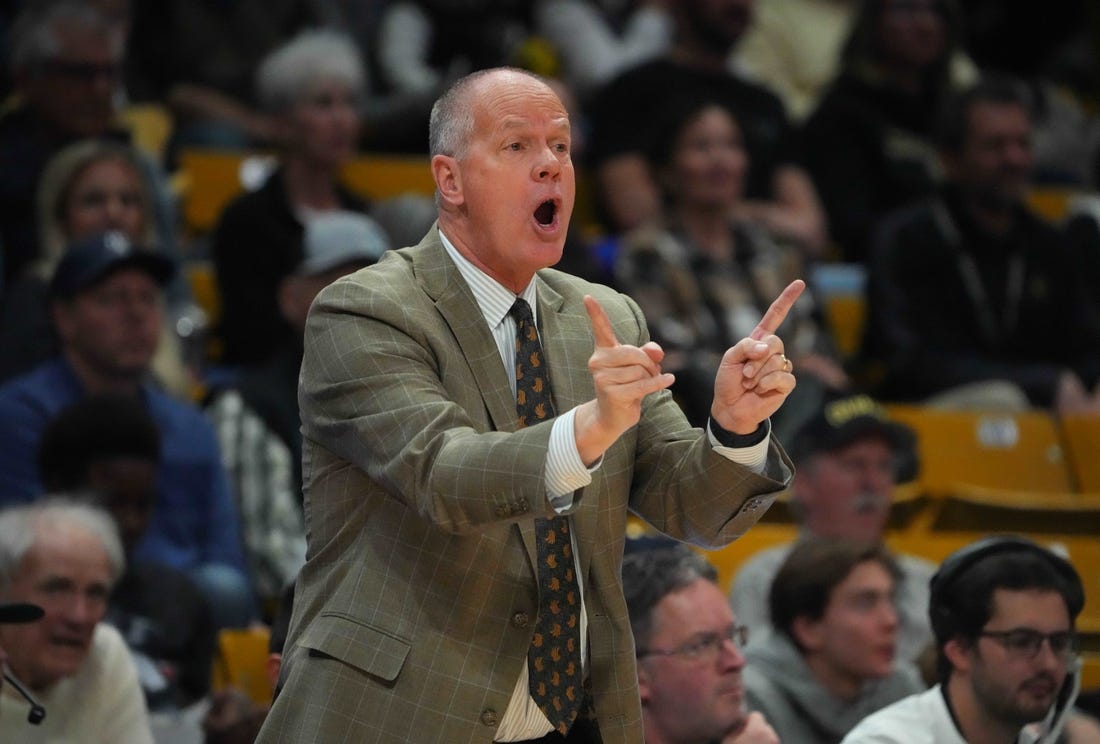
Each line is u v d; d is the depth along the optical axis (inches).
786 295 337.4
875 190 1058.7
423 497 320.5
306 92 891.4
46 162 847.1
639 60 1120.2
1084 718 533.3
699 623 473.7
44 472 641.6
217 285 885.8
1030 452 839.7
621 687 350.3
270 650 489.1
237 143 1045.8
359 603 341.1
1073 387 902.4
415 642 337.1
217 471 714.8
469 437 322.3
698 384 781.9
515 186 346.6
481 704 335.9
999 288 936.3
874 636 527.5
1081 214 1002.1
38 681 494.6
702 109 889.5
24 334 754.8
